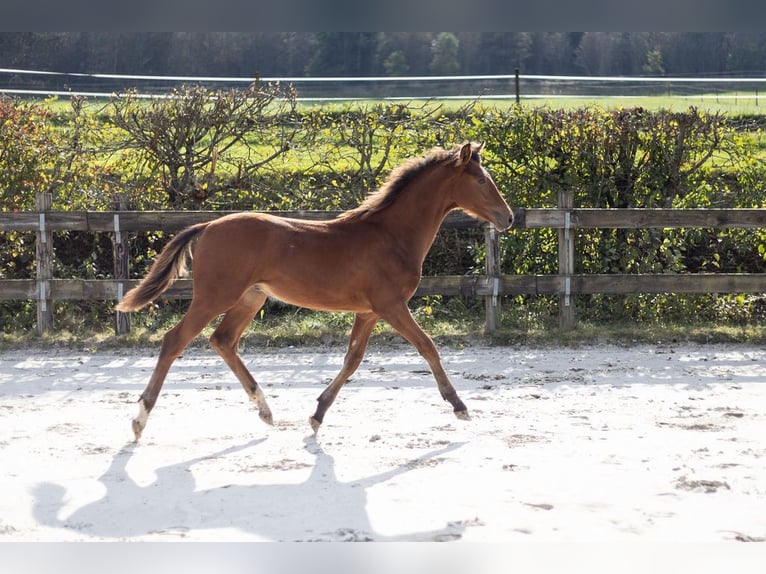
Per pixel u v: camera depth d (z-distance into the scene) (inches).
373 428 243.6
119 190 456.1
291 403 277.4
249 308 246.2
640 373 322.3
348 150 486.9
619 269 432.8
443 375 239.5
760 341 384.5
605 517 168.7
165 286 237.0
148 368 339.3
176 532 162.6
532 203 439.8
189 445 226.1
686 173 442.3
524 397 281.9
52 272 412.8
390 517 170.2
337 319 415.8
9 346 377.7
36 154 444.1
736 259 459.2
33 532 162.9
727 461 206.1
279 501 180.5
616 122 435.8
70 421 251.6
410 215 246.8
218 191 461.1
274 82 575.5
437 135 453.4
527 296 446.9
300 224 238.1
